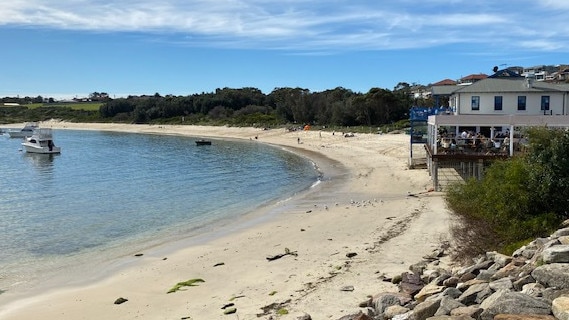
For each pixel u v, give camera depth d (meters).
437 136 33.97
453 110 40.16
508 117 30.27
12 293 17.12
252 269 17.88
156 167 59.22
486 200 15.83
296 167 57.06
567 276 7.97
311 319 11.81
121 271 19.36
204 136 126.25
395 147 65.19
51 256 22.20
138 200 37.09
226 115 148.00
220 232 25.88
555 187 14.97
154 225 28.48
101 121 179.50
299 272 16.75
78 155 77.44
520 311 7.04
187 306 14.38
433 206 27.80
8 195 40.09
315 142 89.38
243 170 55.00
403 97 107.12
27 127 129.12
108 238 25.50
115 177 50.69
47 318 14.41
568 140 15.42
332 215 27.95
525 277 8.84
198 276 17.69
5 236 26.17
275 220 28.11
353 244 20.39
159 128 150.75
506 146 30.77
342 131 96.00
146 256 21.55
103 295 16.31
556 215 14.84
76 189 43.03
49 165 63.69
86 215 31.64
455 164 32.22
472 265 12.71
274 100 157.38
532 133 16.75
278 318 12.27
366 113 103.31
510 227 15.02
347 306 12.58
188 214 31.56
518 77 40.03
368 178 44.41
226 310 13.41
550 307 7.07
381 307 10.73
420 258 17.08
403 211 27.36
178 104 163.25
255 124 128.62
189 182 46.25
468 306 8.30
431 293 10.69
